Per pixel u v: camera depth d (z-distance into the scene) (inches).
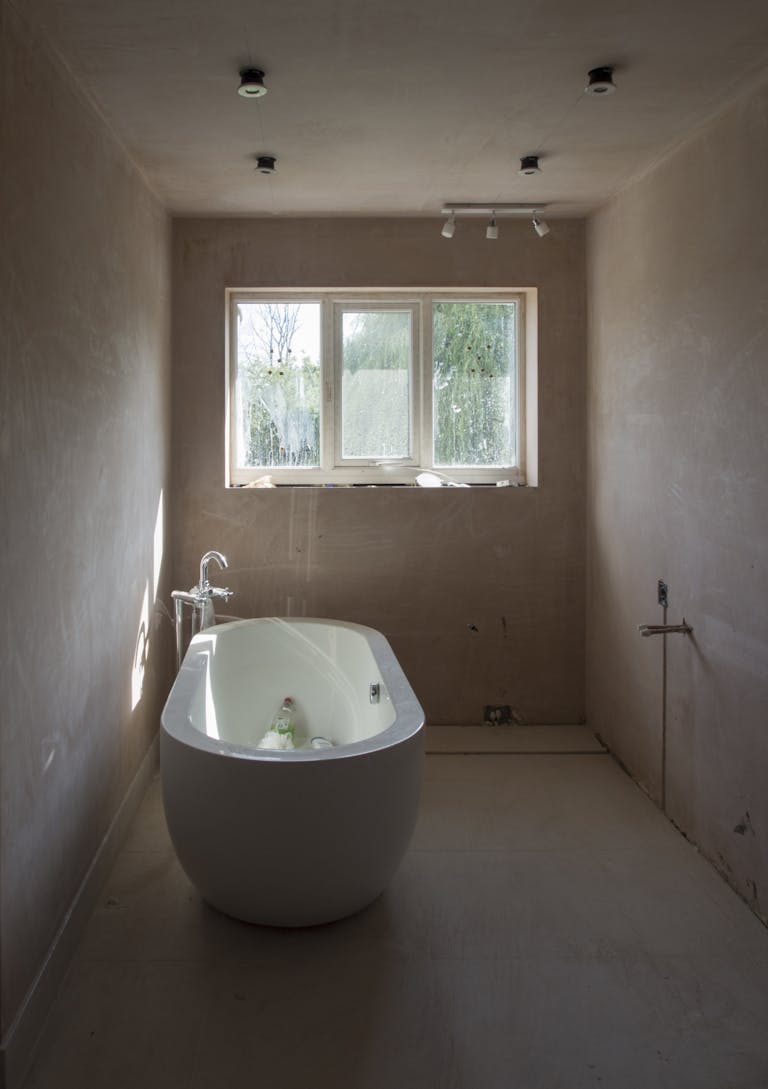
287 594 157.4
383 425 163.6
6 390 70.2
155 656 138.5
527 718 162.6
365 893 90.5
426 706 161.2
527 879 104.4
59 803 84.5
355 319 162.2
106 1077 71.1
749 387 95.5
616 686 144.6
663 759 123.8
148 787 131.7
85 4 76.1
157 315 138.4
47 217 81.7
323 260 153.3
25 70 75.9
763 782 94.0
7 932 69.3
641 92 97.7
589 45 86.7
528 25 82.2
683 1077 71.7
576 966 86.7
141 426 125.8
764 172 92.0
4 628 69.5
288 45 85.6
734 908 97.7
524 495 159.0
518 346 163.0
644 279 127.5
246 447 161.9
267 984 83.2
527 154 118.8
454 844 114.0
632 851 112.0
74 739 90.1
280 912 88.4
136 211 122.2
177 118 104.1
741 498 97.8
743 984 84.0
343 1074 71.6
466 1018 78.6
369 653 133.3
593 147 115.9
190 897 99.4
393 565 158.6
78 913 89.8
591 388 154.6
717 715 105.5
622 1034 76.7
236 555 156.3
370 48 86.7
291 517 156.6
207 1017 78.4
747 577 96.8
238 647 142.9
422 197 140.7
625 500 137.6
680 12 80.0
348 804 83.6
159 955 87.7
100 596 101.6
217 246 152.3
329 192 137.1
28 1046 72.4
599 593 152.9
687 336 112.3
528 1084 70.7
